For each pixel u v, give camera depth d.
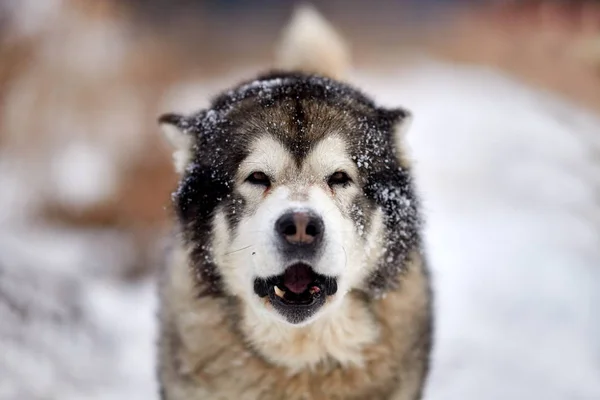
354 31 22.81
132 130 8.66
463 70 15.84
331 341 3.27
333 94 3.36
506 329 5.63
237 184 3.12
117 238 7.74
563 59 9.62
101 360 4.93
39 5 8.41
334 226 2.84
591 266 6.48
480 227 7.85
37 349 4.67
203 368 3.37
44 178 8.35
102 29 9.55
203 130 3.46
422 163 9.99
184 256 3.43
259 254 2.82
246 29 22.59
